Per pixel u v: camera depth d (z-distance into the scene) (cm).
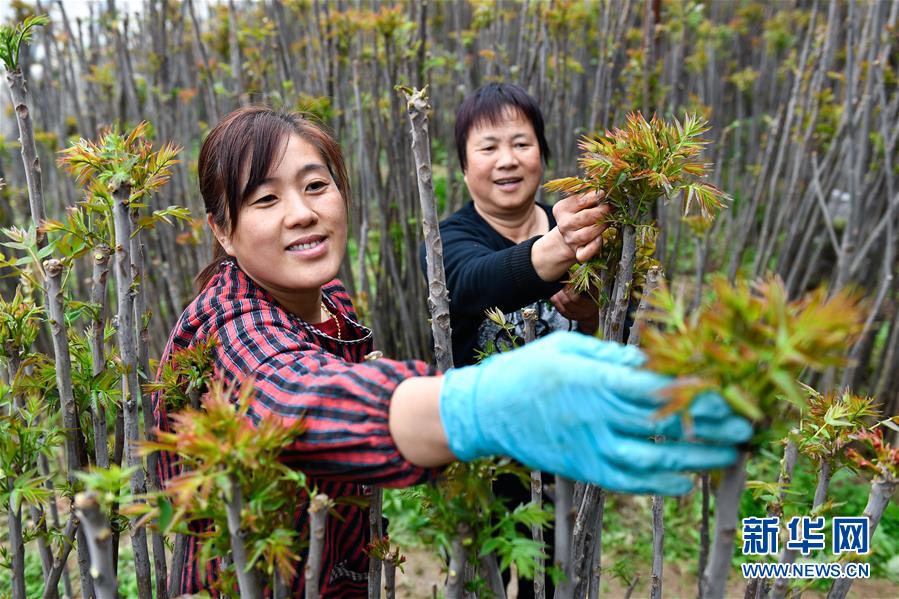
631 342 75
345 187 93
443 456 53
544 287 102
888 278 208
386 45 206
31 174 81
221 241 91
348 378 58
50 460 136
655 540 92
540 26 223
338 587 94
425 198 73
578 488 83
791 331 39
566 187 76
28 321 85
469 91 252
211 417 52
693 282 310
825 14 348
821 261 309
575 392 45
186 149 276
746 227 258
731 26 358
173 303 243
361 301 223
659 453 43
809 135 235
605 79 221
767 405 42
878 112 228
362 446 55
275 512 58
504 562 54
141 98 271
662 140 70
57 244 78
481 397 49
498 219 154
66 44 259
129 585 184
